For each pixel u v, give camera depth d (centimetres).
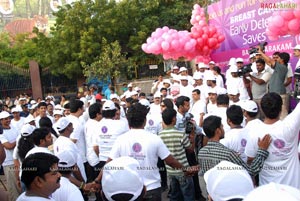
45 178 222
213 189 201
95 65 1806
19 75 1909
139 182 229
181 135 402
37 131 342
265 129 291
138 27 1975
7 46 2816
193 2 2014
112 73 1834
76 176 349
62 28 2005
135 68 1984
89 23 1903
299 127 285
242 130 349
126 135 331
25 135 380
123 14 1914
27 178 222
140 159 320
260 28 851
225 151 297
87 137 488
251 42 894
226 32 1012
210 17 1113
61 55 1962
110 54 1867
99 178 355
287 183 286
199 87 771
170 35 1006
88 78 1859
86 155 497
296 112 282
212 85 716
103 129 446
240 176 198
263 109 293
